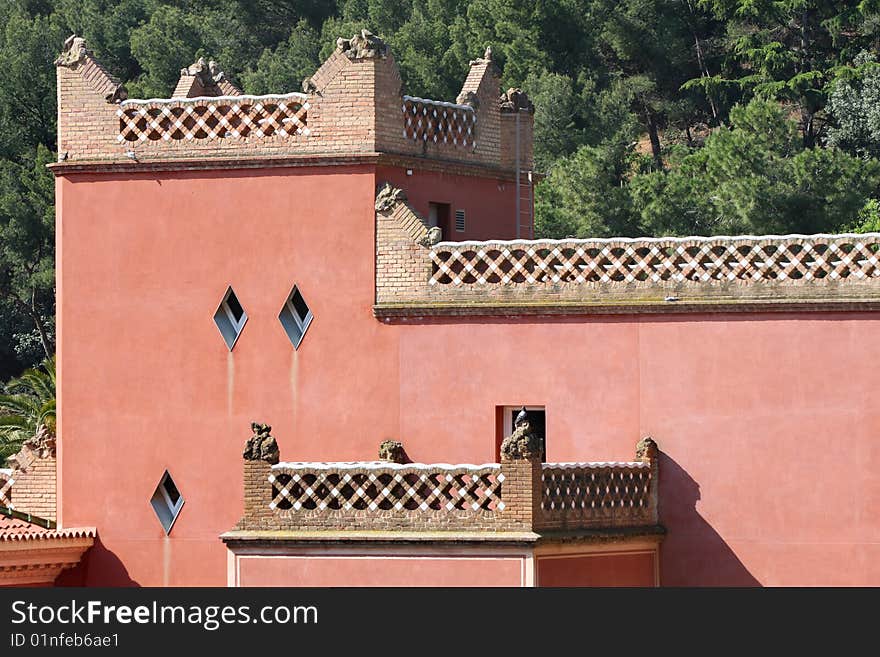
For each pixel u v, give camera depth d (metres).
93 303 80.38
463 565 68.88
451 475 69.38
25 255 183.38
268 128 78.62
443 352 77.06
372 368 77.56
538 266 76.31
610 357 75.69
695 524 74.75
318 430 77.88
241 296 78.88
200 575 78.62
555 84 185.62
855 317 73.38
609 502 72.94
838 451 73.50
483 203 85.44
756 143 155.50
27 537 76.56
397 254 77.44
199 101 79.31
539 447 69.25
